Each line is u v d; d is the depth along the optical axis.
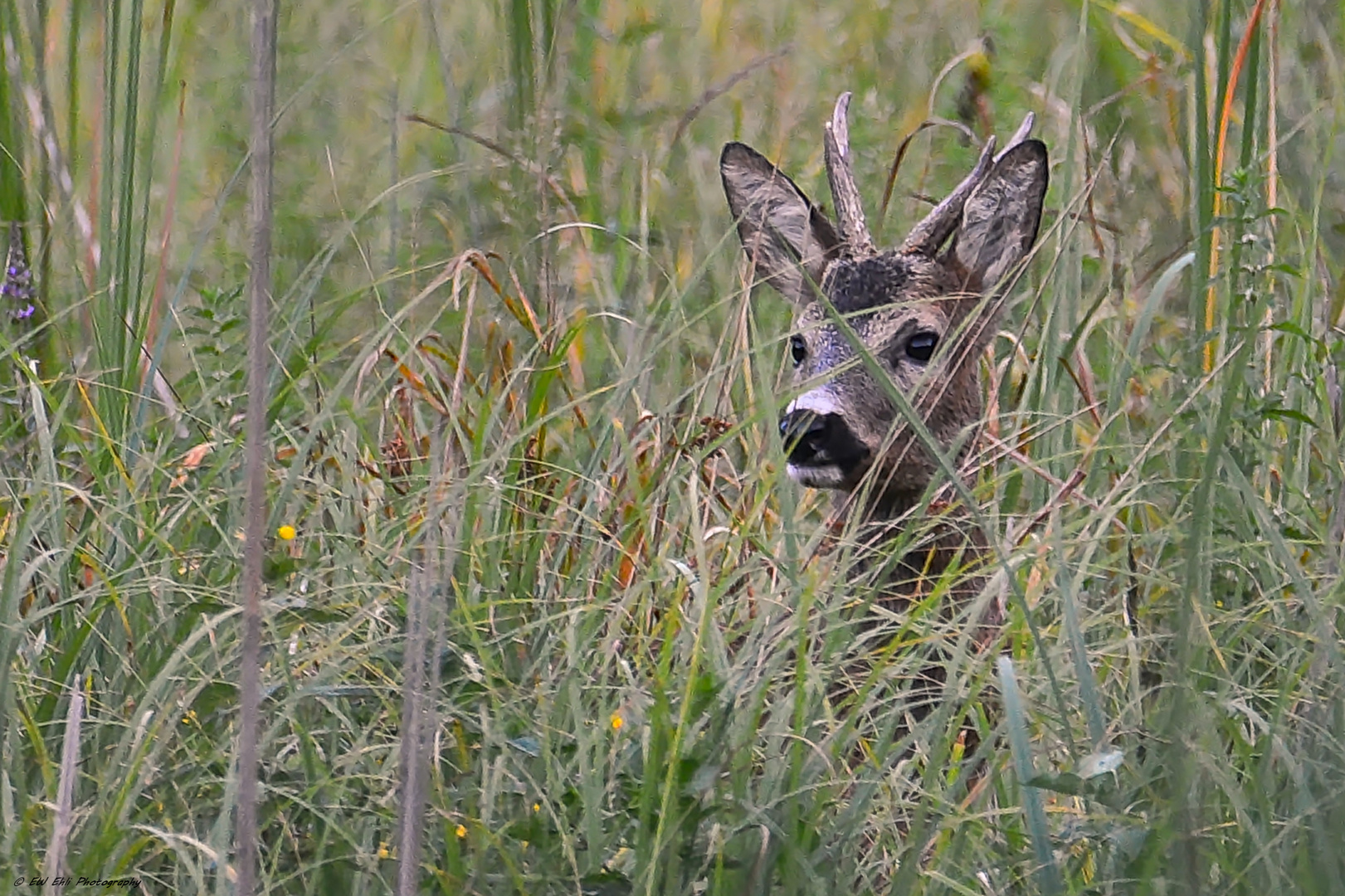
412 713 7.11
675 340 11.84
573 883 7.67
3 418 11.35
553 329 11.53
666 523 10.18
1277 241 12.83
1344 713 8.30
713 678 8.38
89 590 8.95
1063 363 11.46
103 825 7.81
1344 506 9.81
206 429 10.84
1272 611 9.55
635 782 7.99
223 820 7.59
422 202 13.95
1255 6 12.25
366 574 9.34
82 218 12.54
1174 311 13.37
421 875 7.75
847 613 9.96
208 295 11.88
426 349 12.02
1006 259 11.83
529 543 10.12
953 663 8.63
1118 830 7.94
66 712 8.58
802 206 12.03
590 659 9.18
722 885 7.65
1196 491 8.78
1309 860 7.75
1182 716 7.83
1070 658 9.32
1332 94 14.02
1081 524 9.59
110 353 10.93
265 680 8.71
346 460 10.53
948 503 10.54
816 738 8.84
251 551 6.81
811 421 10.66
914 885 7.96
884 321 11.16
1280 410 10.21
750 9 18.47
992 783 8.27
